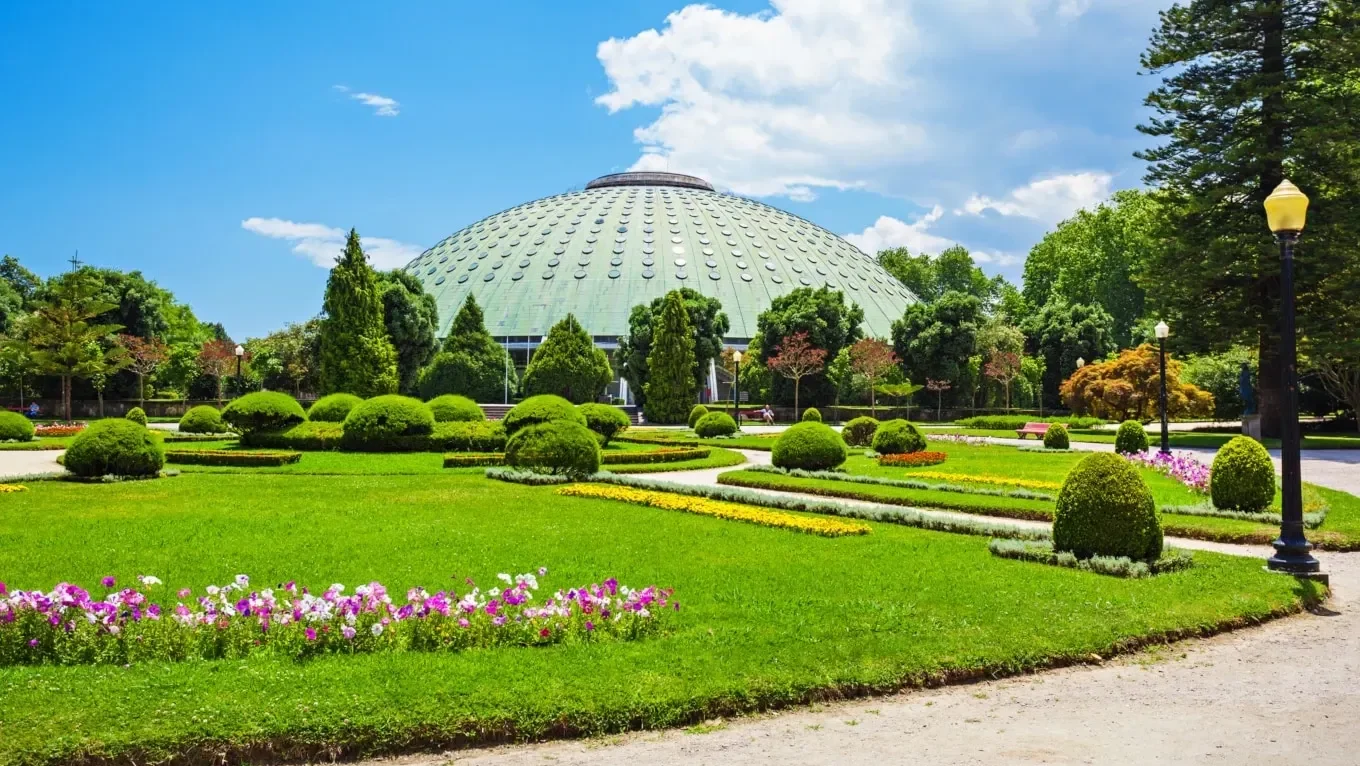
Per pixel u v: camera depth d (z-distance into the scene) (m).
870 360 62.81
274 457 25.19
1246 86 33.84
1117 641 8.27
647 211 88.56
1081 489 11.82
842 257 94.62
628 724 6.36
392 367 52.09
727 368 66.31
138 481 20.92
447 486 20.56
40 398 62.47
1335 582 11.41
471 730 6.11
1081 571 11.24
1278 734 6.27
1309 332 33.88
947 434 45.38
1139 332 70.06
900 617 8.73
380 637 7.54
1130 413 51.31
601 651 7.47
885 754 5.92
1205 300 36.56
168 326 70.12
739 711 6.65
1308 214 32.97
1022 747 6.04
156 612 8.02
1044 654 7.86
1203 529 14.48
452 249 91.56
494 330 77.12
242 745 5.79
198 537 13.30
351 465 25.36
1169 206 37.34
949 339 64.75
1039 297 89.25
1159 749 5.99
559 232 86.00
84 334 53.81
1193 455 31.06
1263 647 8.55
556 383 60.94
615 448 32.88
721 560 11.96
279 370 65.31
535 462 22.12
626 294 78.19
